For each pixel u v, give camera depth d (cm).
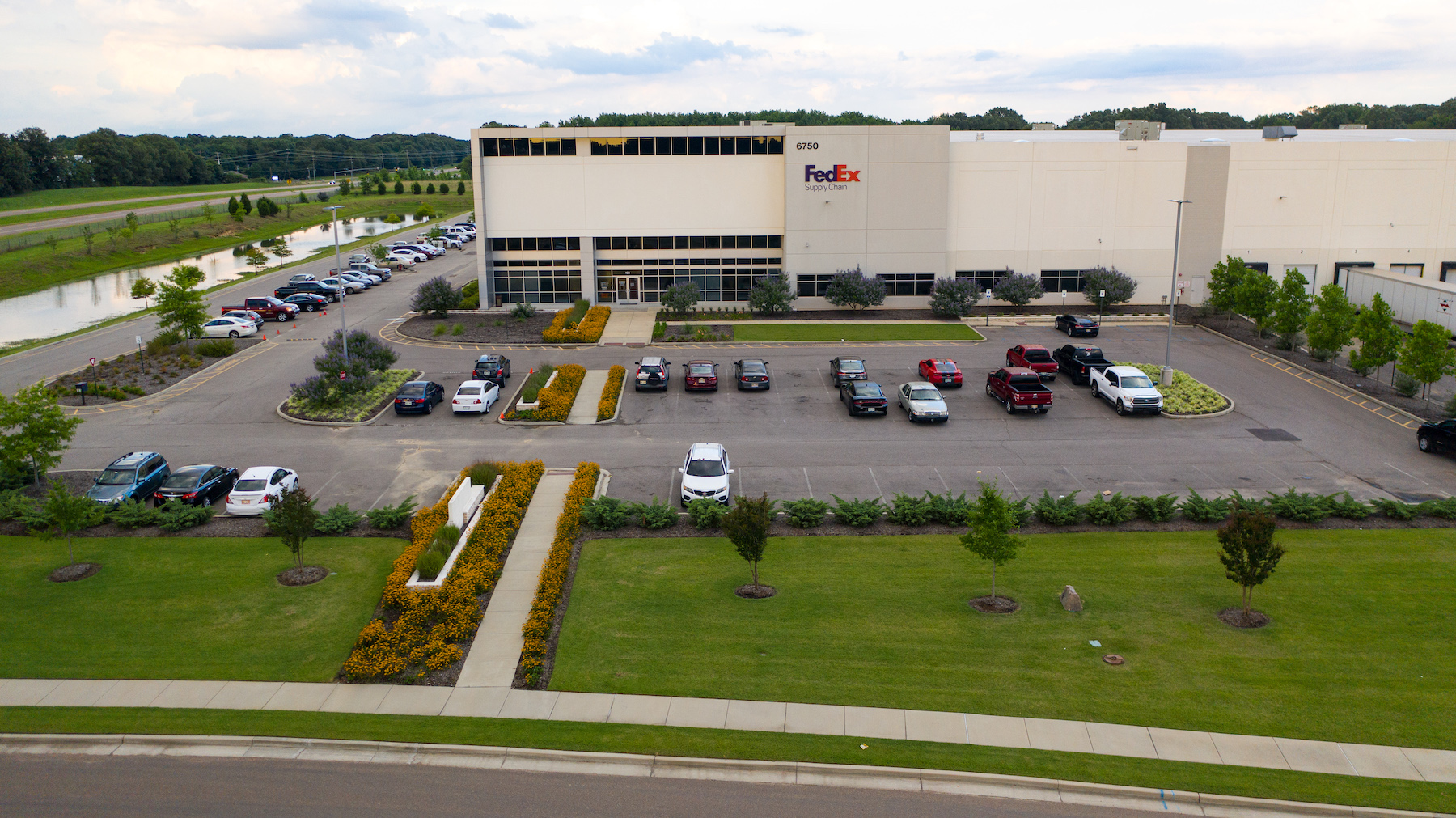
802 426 3656
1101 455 3297
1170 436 3503
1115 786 1460
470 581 2145
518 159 5947
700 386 4109
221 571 2273
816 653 1875
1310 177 6006
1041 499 2620
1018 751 1554
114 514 2567
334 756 1557
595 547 2439
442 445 3431
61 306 6894
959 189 5988
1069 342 5056
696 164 5962
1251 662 1833
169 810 1410
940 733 1606
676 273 6112
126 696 1728
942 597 2122
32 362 4725
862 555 2372
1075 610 2044
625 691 1744
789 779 1494
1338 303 4384
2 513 2580
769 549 2412
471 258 8956
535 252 6078
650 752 1555
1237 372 4403
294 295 6150
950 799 1445
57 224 11694
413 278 7656
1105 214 6053
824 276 6009
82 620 2022
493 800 1437
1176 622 1994
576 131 5894
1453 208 6050
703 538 2503
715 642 1920
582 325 5397
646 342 5150
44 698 1716
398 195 17012
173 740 1590
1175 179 6009
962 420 3725
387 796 1447
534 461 3080
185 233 10956
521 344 5116
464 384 3859
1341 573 2231
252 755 1559
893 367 4556
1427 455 3262
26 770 1510
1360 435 3484
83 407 3891
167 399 4016
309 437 3522
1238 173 6003
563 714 1669
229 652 1894
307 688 1764
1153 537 2472
